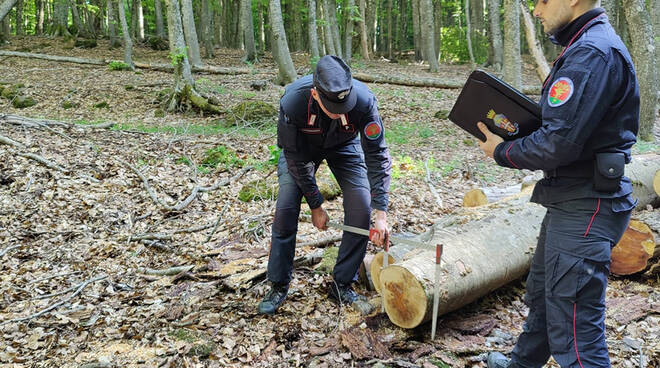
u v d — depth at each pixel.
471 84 2.14
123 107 11.88
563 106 1.83
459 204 5.86
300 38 29.77
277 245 3.23
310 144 3.01
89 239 4.75
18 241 4.67
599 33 1.88
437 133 10.17
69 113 11.12
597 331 2.02
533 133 1.96
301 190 3.23
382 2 34.59
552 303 2.08
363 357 2.83
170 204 5.62
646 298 3.46
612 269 3.81
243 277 3.73
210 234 4.75
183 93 11.60
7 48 21.86
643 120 9.30
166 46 24.98
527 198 4.07
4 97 12.29
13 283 3.94
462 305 3.15
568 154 1.85
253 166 6.80
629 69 1.87
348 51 20.84
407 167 7.17
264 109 10.46
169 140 8.17
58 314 3.42
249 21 21.19
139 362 2.85
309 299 3.50
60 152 6.93
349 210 3.21
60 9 27.53
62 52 21.75
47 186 5.82
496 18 20.20
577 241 1.97
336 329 3.13
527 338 2.38
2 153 6.51
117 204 5.54
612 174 1.90
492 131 2.17
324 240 4.37
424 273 2.90
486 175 7.14
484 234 3.36
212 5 28.31
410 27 37.09
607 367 2.02
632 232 3.65
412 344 2.94
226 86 14.90
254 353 2.91
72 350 3.01
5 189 5.68
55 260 4.33
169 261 4.30
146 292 3.74
